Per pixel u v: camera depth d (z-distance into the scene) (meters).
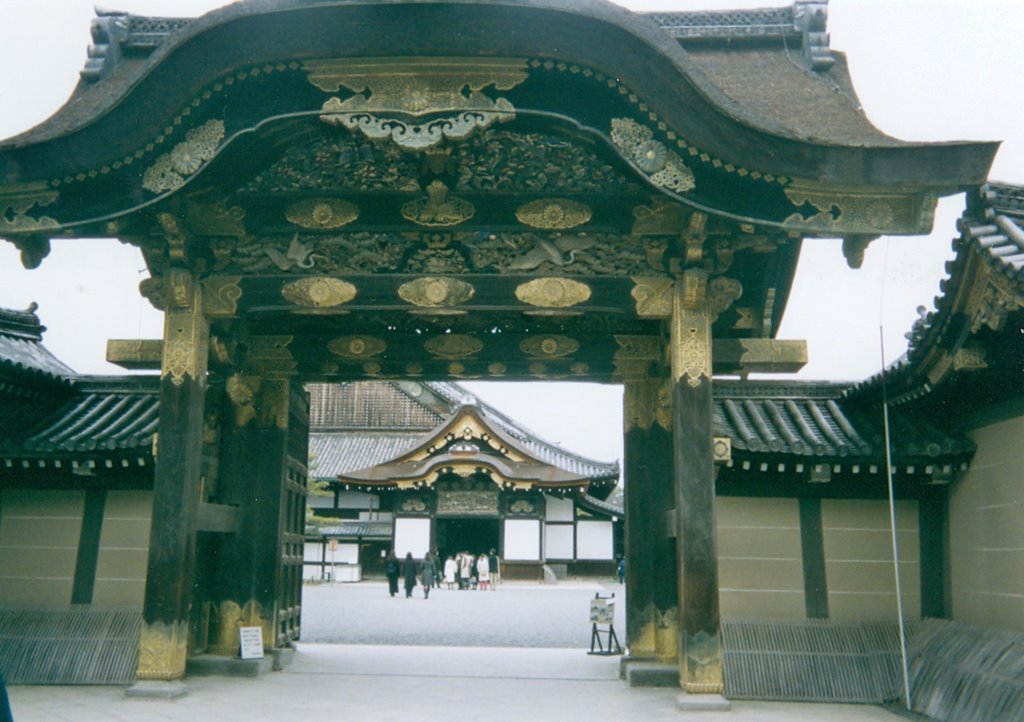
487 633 21.50
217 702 10.02
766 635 11.73
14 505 12.69
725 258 10.43
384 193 10.30
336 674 12.35
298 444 14.12
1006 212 9.72
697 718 9.52
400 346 13.08
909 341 11.97
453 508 46.03
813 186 9.31
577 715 9.62
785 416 13.30
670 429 12.59
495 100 9.16
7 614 12.20
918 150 9.04
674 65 8.91
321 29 8.78
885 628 11.79
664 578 12.32
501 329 13.08
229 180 9.97
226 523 12.19
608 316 12.76
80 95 11.52
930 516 12.16
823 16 11.98
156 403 13.77
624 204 10.41
